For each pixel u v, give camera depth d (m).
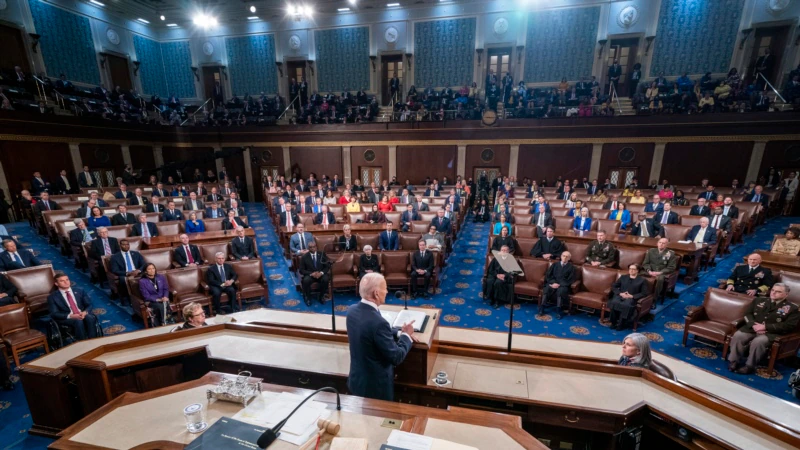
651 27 15.20
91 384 3.38
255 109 18.48
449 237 9.73
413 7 17.36
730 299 5.17
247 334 3.92
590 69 16.14
